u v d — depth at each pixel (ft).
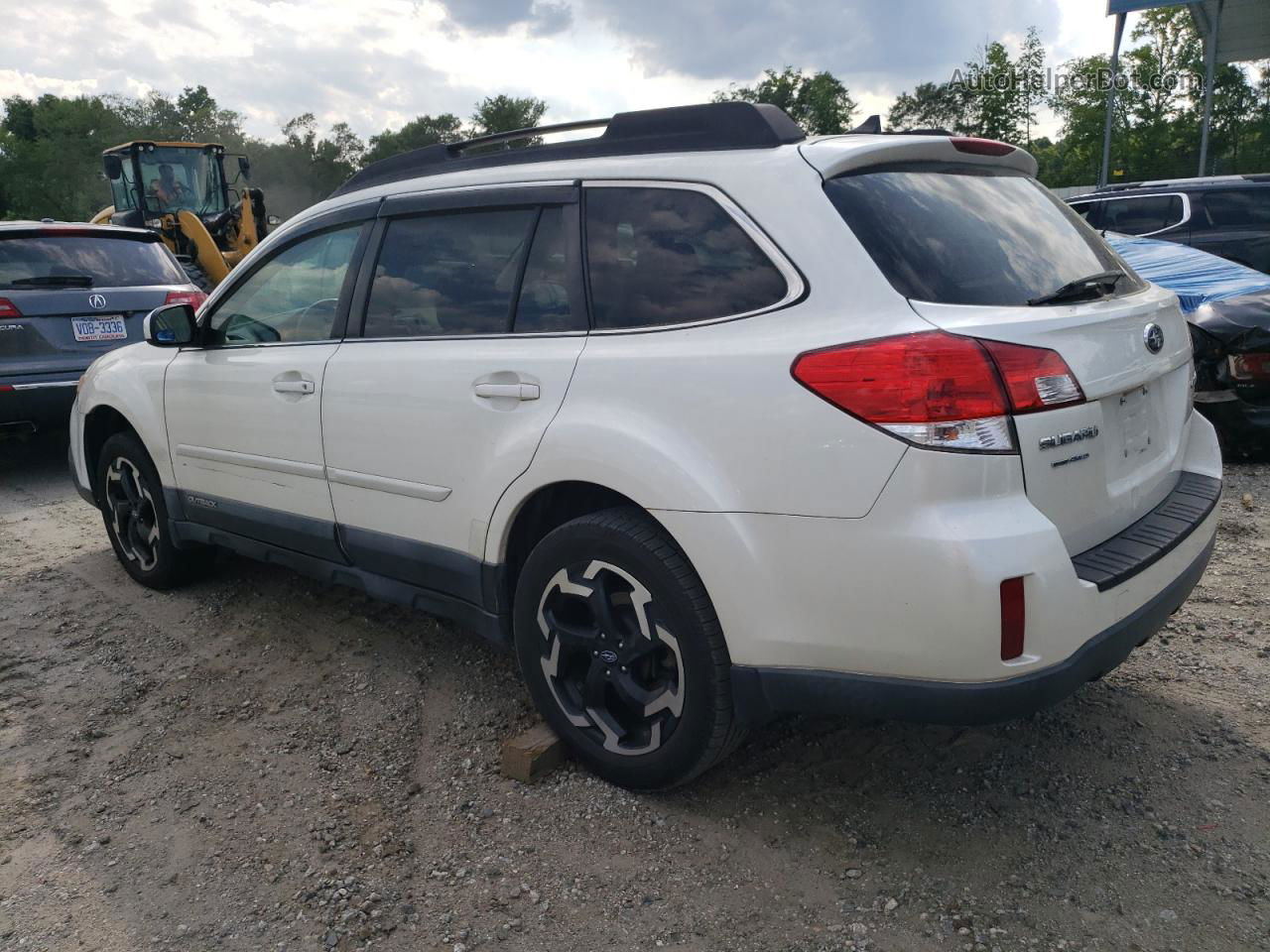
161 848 8.93
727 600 8.06
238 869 8.59
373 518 11.18
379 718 11.18
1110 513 8.29
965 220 8.55
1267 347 18.66
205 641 13.52
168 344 13.34
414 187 11.18
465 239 10.51
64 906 8.18
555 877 8.30
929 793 9.20
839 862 8.31
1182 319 10.07
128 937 7.79
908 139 8.73
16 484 23.47
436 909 7.98
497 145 11.17
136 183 54.13
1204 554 9.02
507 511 9.59
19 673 12.71
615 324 9.04
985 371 7.09
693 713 8.55
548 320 9.58
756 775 9.61
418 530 10.66
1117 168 133.39
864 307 7.59
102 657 13.10
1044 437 7.36
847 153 8.25
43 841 9.11
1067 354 7.63
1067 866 8.11
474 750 10.39
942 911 7.64
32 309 21.61
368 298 11.37
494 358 9.71
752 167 8.48
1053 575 7.19
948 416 7.04
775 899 7.89
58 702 11.88
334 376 11.32
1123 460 8.54
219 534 13.74
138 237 24.75
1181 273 22.81
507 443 9.49
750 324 8.12
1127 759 9.57
